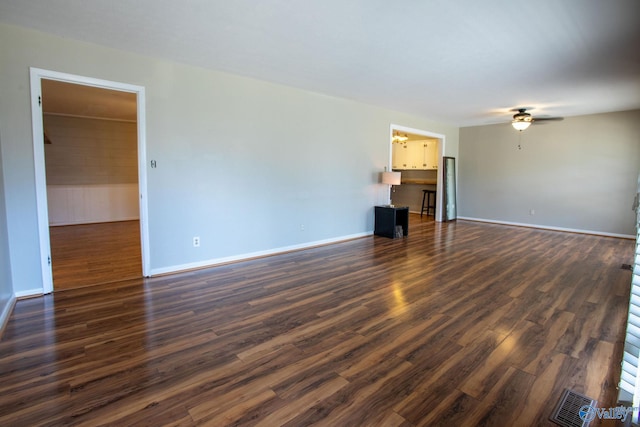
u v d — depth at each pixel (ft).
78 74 10.90
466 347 7.79
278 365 7.03
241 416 5.52
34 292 10.80
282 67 13.34
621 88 15.78
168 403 5.83
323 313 9.65
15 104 10.12
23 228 10.48
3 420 5.39
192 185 13.65
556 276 13.17
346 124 19.43
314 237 18.52
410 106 20.75
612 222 21.97
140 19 9.33
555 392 6.17
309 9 8.64
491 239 20.67
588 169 22.75
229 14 8.96
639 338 5.29
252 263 14.93
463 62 12.50
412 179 33.53
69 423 5.34
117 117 25.48
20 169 10.32
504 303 10.43
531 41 10.43
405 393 6.13
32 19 9.43
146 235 12.66
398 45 10.93
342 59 12.34
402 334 8.40
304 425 5.33
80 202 25.26
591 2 8.04
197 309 9.90
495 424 5.37
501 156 26.81
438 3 8.24
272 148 16.07
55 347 7.69
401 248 18.11
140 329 8.62
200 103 13.55
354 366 7.00
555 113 22.33
